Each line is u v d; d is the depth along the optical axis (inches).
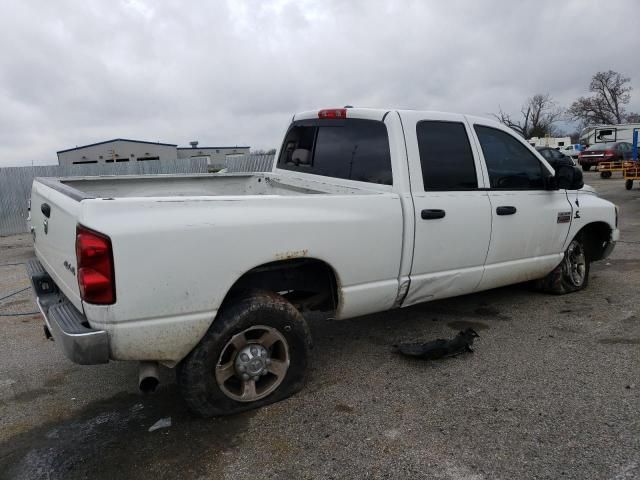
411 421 122.0
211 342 117.7
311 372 150.4
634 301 207.5
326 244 131.0
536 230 187.0
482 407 127.4
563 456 106.7
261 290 128.3
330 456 109.6
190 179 207.2
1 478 105.6
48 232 133.3
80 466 109.0
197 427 122.5
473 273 168.2
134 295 105.7
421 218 149.5
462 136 166.1
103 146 2044.8
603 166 942.4
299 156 191.9
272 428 120.6
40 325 202.4
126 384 148.3
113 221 103.8
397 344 171.5
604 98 3006.9
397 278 148.9
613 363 149.7
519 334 175.8
